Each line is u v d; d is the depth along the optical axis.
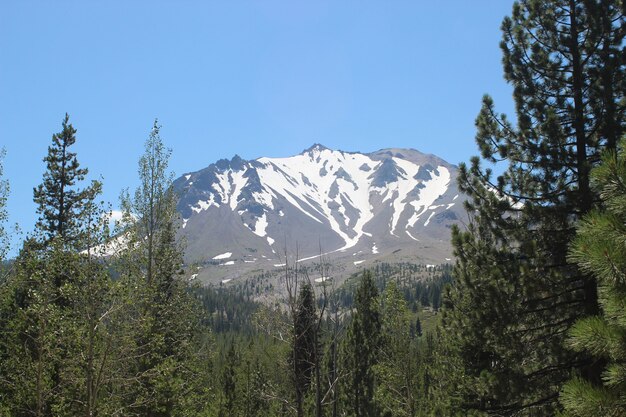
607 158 7.84
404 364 30.42
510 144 17.77
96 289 20.81
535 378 15.84
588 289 15.77
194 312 28.67
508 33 18.52
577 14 17.64
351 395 35.12
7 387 21.67
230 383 44.50
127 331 21.59
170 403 25.16
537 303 16.17
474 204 17.89
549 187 17.09
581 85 17.42
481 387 16.36
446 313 19.00
